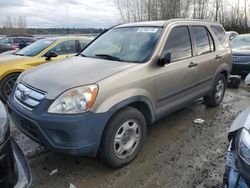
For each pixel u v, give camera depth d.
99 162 3.50
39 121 2.86
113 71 3.28
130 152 3.43
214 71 5.20
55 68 3.56
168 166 3.43
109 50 4.15
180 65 4.13
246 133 2.19
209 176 3.23
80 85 2.95
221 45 5.48
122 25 4.71
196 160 3.58
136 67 3.46
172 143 4.06
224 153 3.77
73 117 2.80
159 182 3.11
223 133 4.45
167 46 3.97
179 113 5.34
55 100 2.87
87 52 4.37
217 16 30.11
